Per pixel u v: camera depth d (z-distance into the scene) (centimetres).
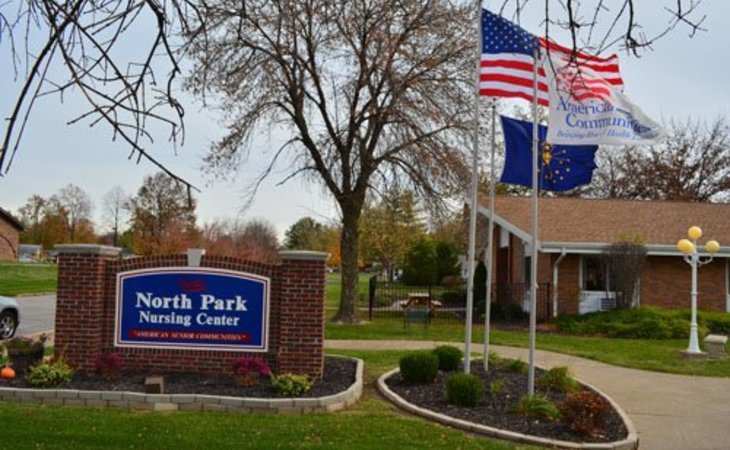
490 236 1319
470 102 2181
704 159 4494
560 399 1088
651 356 1675
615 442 888
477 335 2072
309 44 2031
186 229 3161
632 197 4603
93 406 997
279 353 1188
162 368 1217
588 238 2462
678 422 1031
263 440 818
